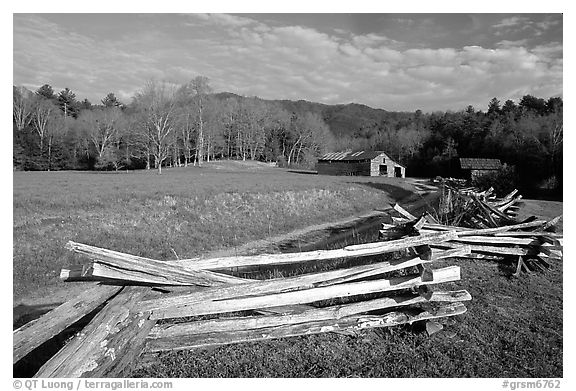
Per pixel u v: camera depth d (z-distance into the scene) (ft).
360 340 17.67
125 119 221.05
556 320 20.03
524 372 15.75
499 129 181.78
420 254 18.90
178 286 15.87
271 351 16.71
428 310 18.11
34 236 38.32
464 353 16.83
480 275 26.94
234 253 40.40
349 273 17.75
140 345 14.96
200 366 15.49
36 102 209.36
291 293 17.03
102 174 142.20
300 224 56.85
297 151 309.42
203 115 234.99
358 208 74.28
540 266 28.66
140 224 46.80
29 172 156.56
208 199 61.62
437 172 206.28
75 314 14.38
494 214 39.09
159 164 176.96
